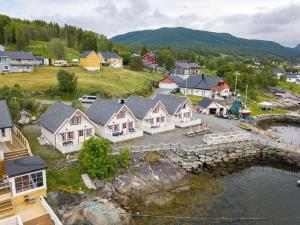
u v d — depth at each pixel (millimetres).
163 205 37344
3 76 94312
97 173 38500
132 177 41062
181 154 49812
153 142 53531
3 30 175250
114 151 46594
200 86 109375
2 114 41875
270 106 107312
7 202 31109
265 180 47531
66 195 34250
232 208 37781
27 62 111938
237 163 53438
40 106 69062
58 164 40531
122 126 55500
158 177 42875
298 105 123688
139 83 113250
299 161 53344
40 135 52250
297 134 76688
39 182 33156
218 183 45031
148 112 59438
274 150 57188
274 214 37031
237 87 122625
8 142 43844
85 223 31328
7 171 31625
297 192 43562
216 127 67938
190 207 37344
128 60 168625
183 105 67938
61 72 83000
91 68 123562
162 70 175375
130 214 34531
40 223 28969
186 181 44312
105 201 34688
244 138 59562
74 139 47844
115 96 88125
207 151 52656
